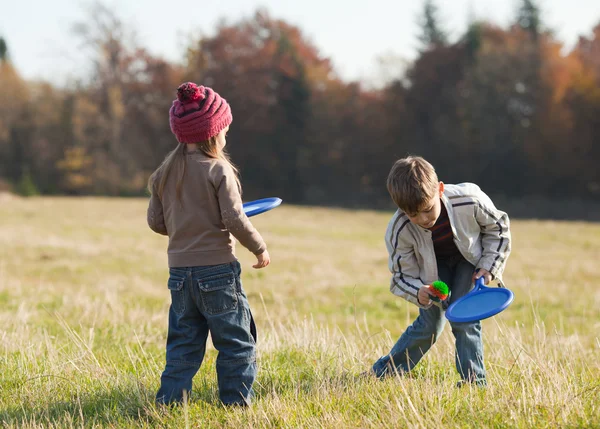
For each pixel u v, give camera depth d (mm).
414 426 3670
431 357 5734
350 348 5930
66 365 5395
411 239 4797
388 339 6359
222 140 4465
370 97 64000
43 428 3939
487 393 4301
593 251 24109
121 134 64438
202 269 4320
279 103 66062
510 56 53312
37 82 64938
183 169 4336
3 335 6500
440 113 58906
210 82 67688
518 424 3686
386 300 14195
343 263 20781
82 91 65438
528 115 53125
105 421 4191
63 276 16391
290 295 14352
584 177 51375
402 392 4336
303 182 64938
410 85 61344
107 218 35812
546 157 51875
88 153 63031
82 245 23094
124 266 18750
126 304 11070
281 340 6766
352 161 62906
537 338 6359
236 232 4289
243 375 4379
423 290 4590
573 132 50969
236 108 66312
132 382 4848
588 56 55688
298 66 65875
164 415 4164
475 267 4891
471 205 4719
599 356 6297
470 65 58594
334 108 63656
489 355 5883
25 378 4996
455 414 3934
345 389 4641
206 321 4535
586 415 3770
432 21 66062
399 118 60969
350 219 39250
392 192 4414
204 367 5566
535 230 31875
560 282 17047
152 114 66188
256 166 66375
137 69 66875
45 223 31688
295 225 34438
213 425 4027
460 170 55469
